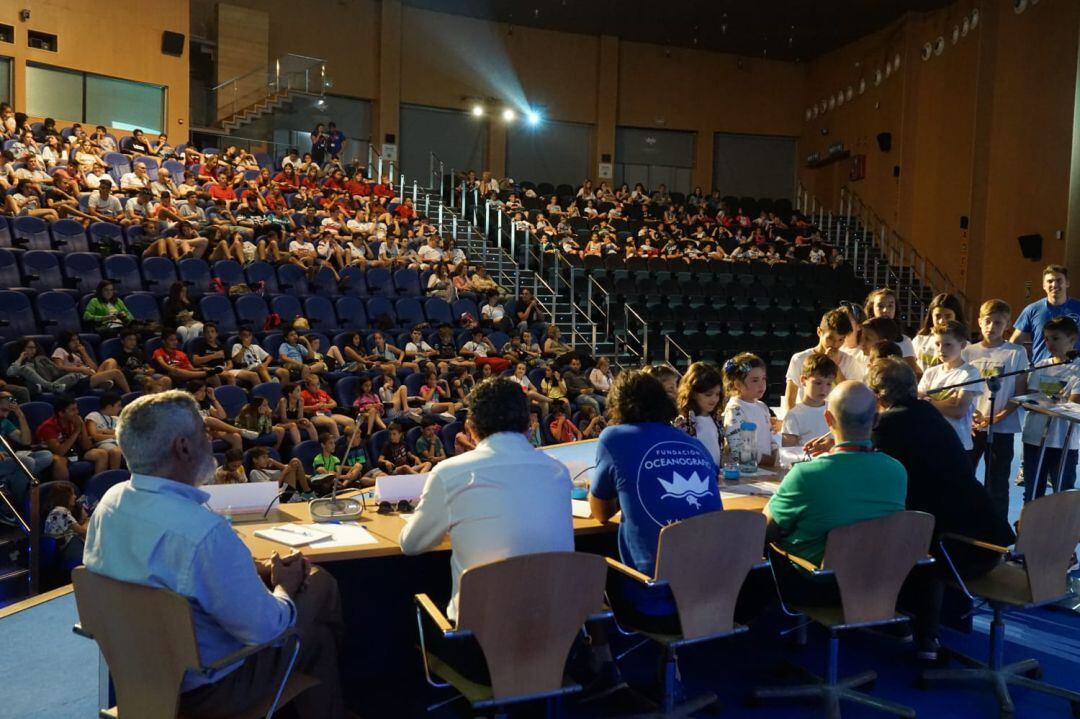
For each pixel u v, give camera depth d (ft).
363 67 59.06
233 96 53.67
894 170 57.21
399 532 10.00
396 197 52.54
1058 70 42.86
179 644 6.87
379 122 59.26
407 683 11.23
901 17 56.08
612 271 46.16
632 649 11.42
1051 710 10.41
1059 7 42.75
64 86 47.83
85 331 28.17
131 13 49.57
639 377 10.39
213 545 7.25
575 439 30.63
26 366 24.23
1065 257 42.14
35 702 10.62
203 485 10.62
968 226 48.62
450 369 32.04
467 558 8.39
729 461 13.43
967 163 50.08
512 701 7.89
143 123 50.67
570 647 8.16
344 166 55.88
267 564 8.76
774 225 58.44
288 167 47.93
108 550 7.47
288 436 25.72
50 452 20.76
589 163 65.26
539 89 63.16
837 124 63.52
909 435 11.09
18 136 39.91
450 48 61.00
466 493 8.43
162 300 30.53
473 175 55.77
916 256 54.29
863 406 10.20
